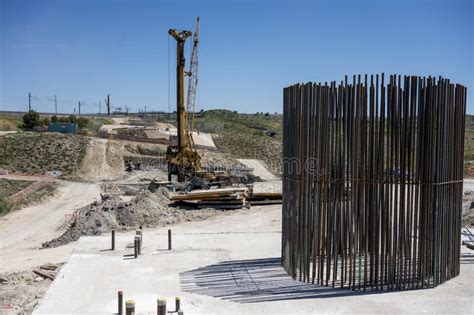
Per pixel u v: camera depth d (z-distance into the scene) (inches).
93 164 2655.0
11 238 1207.6
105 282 571.5
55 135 3078.2
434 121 526.9
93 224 1044.5
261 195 1353.3
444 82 534.6
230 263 653.9
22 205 1683.1
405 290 533.3
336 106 525.0
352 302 496.1
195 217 1162.6
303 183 554.6
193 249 737.0
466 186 1524.4
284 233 618.5
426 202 534.0
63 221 1414.9
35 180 2171.5
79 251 721.6
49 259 864.9
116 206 1138.0
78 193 1975.9
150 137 3575.3
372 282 539.2
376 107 515.2
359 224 528.4
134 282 571.8
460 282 562.9
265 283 562.9
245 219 1109.7
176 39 1727.4
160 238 816.3
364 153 520.7
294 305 488.7
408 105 517.3
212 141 3777.1
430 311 471.8
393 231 531.5
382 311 471.8
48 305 494.0
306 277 563.5
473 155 2822.3
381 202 526.3
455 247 581.9
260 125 5905.5
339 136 524.4
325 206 540.1
